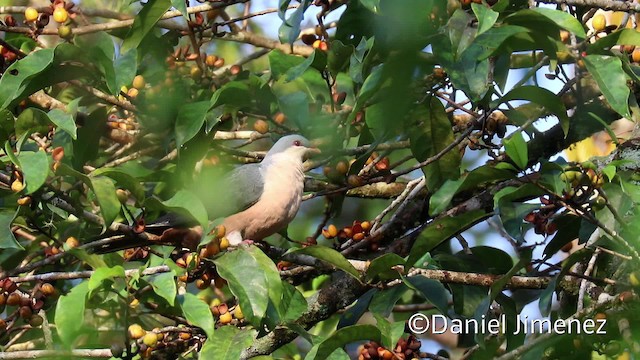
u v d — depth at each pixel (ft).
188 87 37.93
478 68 31.73
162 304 33.17
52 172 32.99
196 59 38.37
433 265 35.53
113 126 38.91
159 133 37.58
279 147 38.60
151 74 37.50
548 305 29.68
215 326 33.50
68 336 27.27
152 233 34.55
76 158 36.37
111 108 38.11
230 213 37.50
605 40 31.48
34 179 29.73
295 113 36.42
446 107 39.06
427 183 36.19
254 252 30.32
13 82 32.17
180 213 31.50
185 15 32.01
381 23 31.40
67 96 39.17
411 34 26.58
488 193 38.65
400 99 27.55
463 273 34.30
